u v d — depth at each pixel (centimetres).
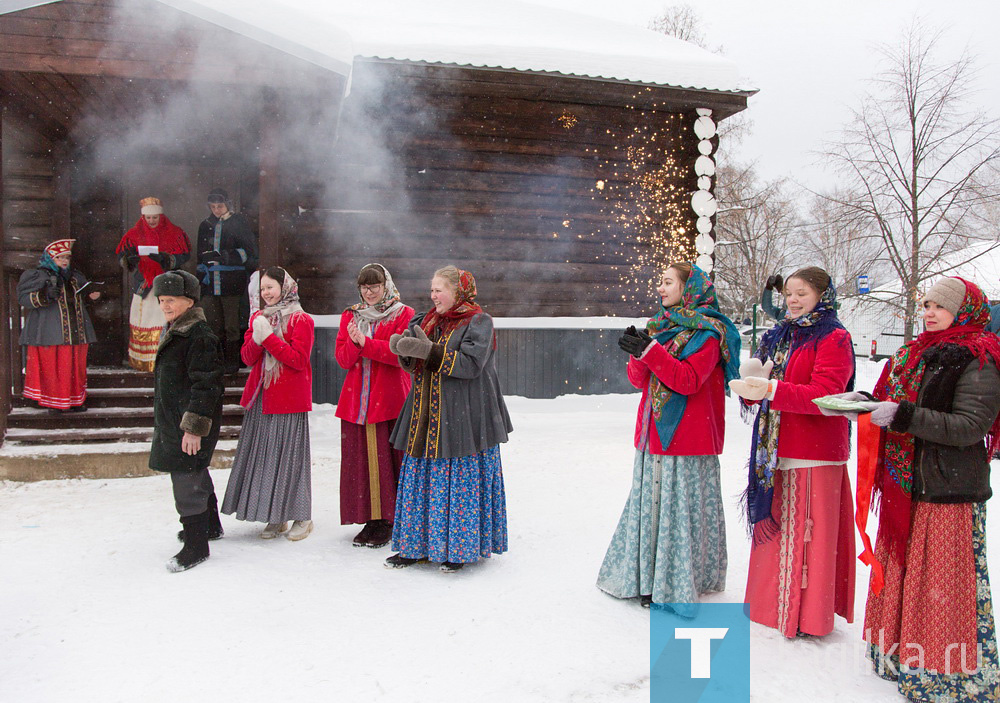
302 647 281
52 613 307
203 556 368
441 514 358
